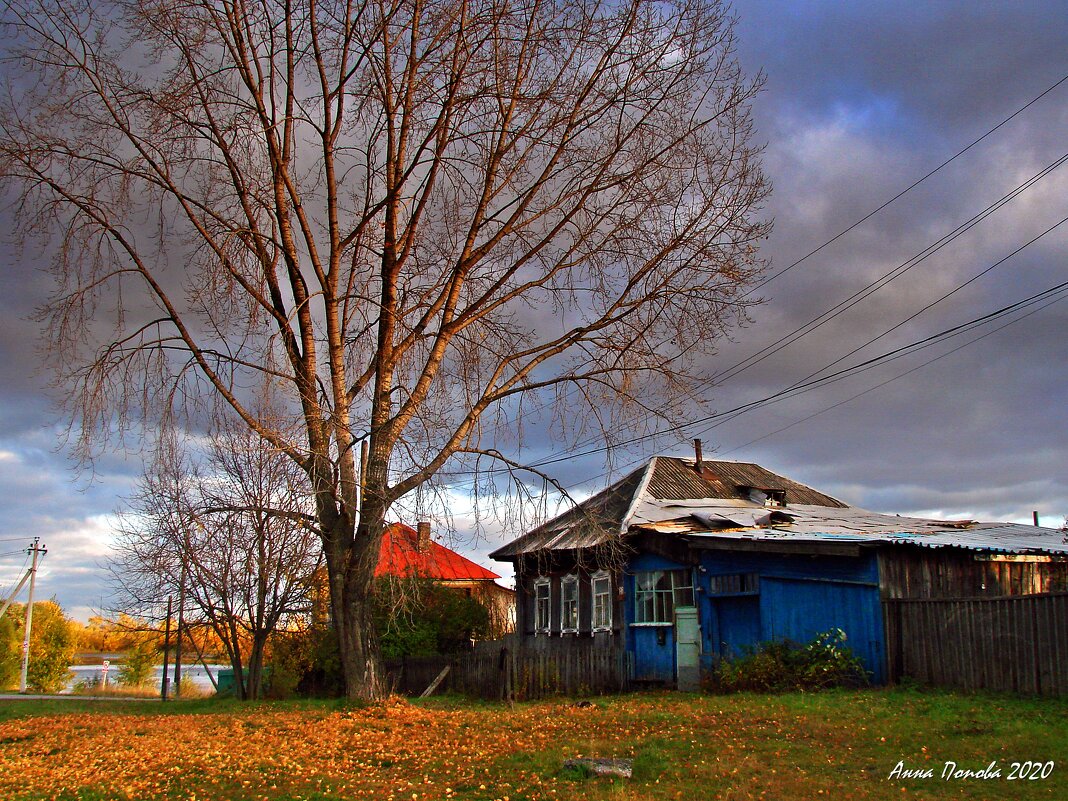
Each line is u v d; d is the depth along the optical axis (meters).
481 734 12.14
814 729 10.93
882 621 16.58
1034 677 13.51
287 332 15.30
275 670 27.89
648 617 21.39
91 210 14.88
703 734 11.12
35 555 54.50
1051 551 19.16
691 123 16.27
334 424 14.41
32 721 17.30
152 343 14.73
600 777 9.05
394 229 15.88
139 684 53.09
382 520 14.70
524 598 27.58
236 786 9.60
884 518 24.61
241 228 15.20
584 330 16.27
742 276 16.08
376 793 9.00
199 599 26.67
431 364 15.65
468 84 15.57
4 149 14.24
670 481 27.30
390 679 25.09
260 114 15.32
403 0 15.34
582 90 16.09
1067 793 7.59
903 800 7.64
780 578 18.33
